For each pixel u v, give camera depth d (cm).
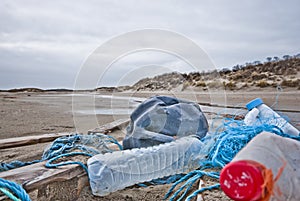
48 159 242
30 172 193
